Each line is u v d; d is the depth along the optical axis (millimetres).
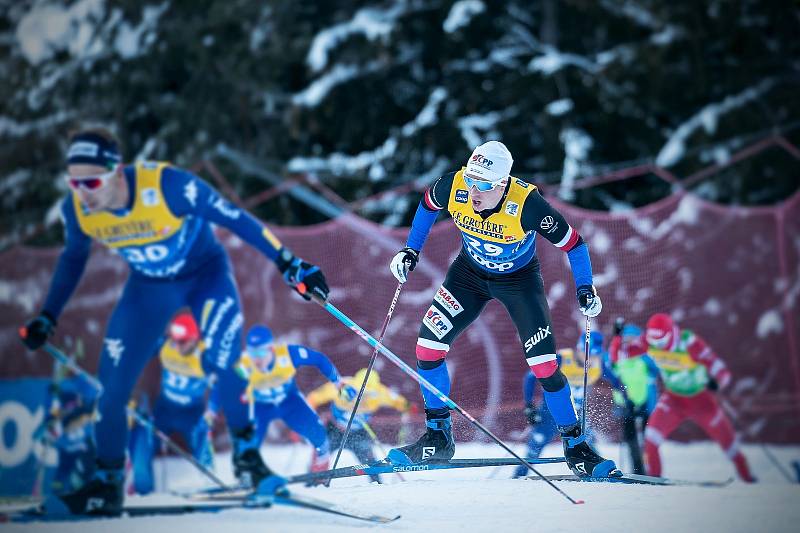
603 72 49000
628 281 35375
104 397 13734
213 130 50500
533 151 49219
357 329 14430
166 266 13742
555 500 14820
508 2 51250
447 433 16047
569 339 33719
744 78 49906
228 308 13805
